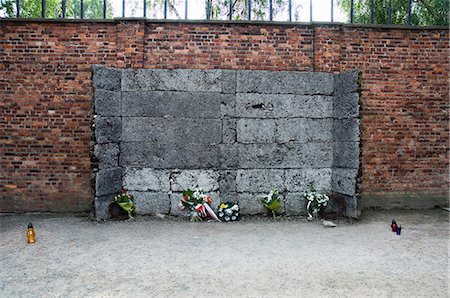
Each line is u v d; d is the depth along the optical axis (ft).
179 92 27.99
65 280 16.12
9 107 28.81
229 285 15.66
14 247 20.57
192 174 27.96
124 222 26.30
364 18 42.19
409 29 30.58
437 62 30.78
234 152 28.14
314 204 27.71
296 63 29.94
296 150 28.55
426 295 14.83
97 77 26.35
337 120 28.48
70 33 29.01
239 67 29.60
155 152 27.89
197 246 20.99
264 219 27.55
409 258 19.11
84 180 29.12
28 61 28.84
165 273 16.96
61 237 22.50
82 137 29.07
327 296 14.70
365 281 16.17
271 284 15.79
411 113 30.68
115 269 17.42
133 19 28.73
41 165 28.96
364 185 30.53
